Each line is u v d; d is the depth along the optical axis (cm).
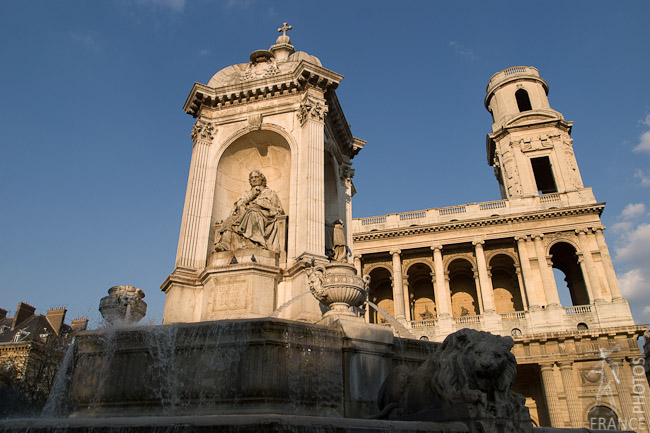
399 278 4812
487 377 616
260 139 1641
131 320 1622
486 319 4350
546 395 3831
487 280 4553
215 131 1633
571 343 3944
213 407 786
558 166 5050
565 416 3728
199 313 1320
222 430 478
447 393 621
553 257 5075
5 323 5538
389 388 780
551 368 3891
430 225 4881
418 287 5397
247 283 1256
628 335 3862
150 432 489
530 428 612
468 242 4778
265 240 1416
